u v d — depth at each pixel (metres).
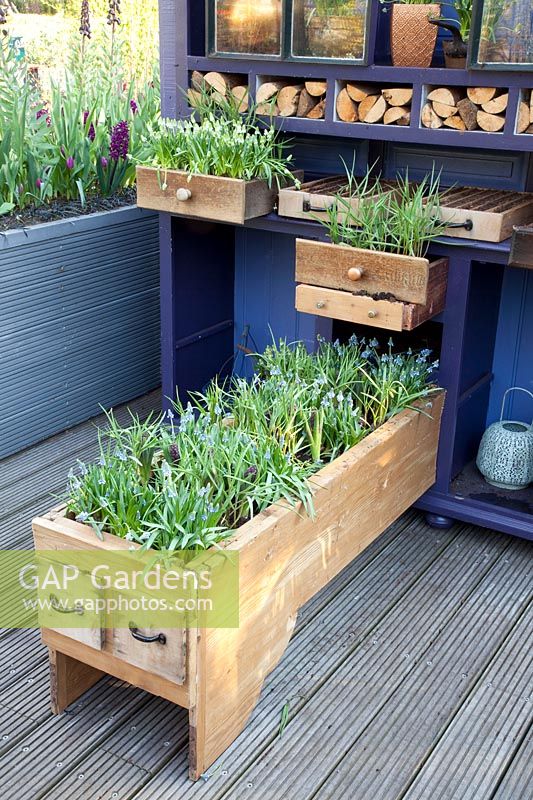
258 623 1.89
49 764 1.86
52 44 4.86
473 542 2.70
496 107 2.34
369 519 2.31
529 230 2.24
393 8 2.44
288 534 1.93
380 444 2.25
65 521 1.85
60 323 3.22
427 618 2.35
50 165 3.37
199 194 2.69
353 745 1.93
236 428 2.20
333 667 2.16
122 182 3.62
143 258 3.54
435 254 2.47
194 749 1.79
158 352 3.76
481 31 2.27
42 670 2.14
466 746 1.93
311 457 2.25
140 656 1.77
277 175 2.71
